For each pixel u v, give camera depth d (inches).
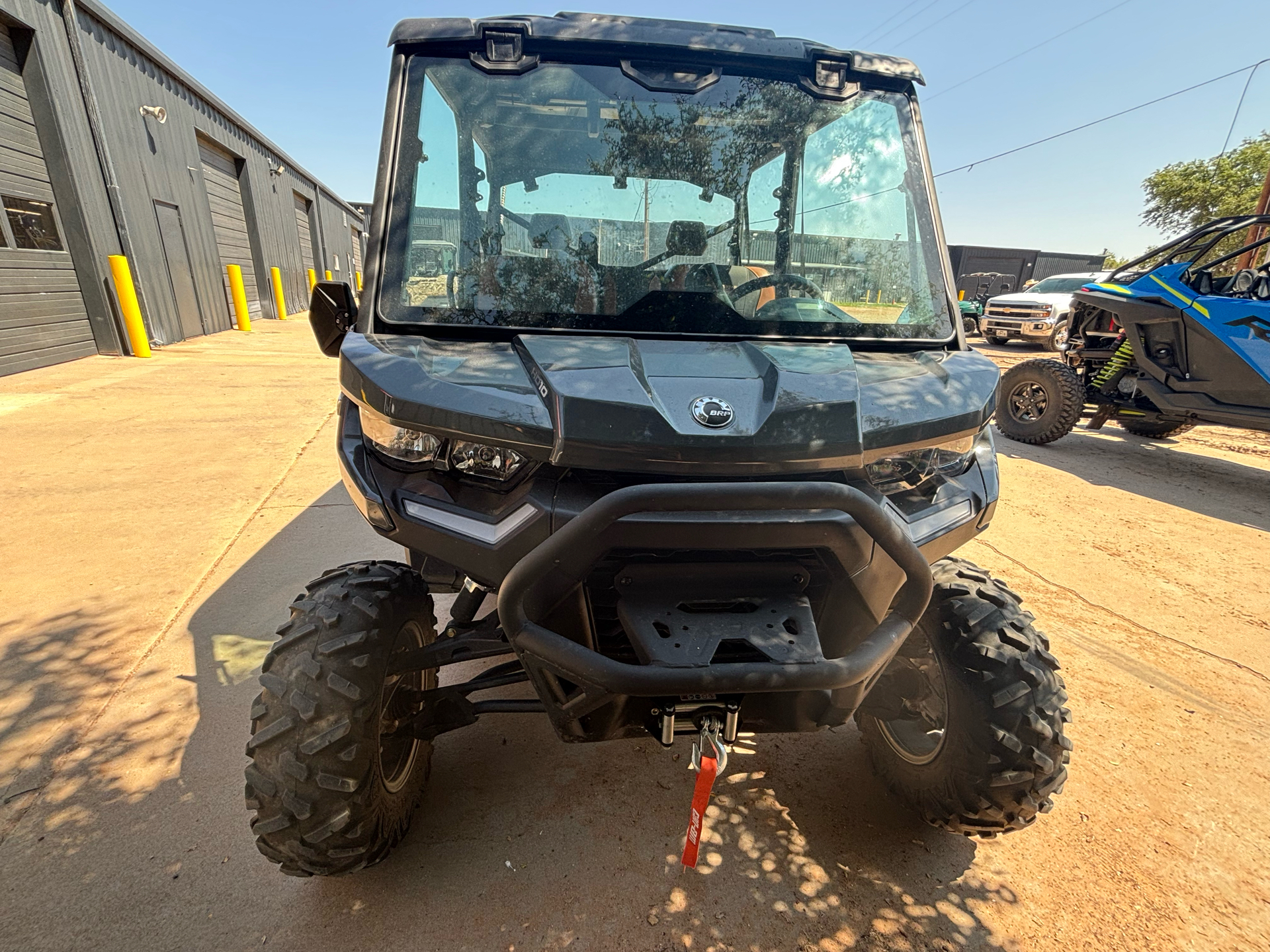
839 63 89.0
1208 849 87.0
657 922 75.0
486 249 80.8
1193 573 167.6
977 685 74.0
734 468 60.4
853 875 82.0
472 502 65.6
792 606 64.3
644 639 60.1
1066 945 74.0
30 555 155.4
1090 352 290.0
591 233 82.6
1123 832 89.1
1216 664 128.7
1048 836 88.4
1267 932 76.0
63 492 192.7
